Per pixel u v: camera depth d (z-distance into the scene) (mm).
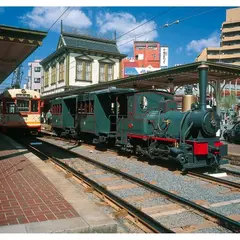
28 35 11180
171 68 16938
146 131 13336
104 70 40656
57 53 40438
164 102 13047
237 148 18047
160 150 11938
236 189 8531
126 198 7785
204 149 10719
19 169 9773
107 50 40906
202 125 10875
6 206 5875
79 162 13047
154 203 7422
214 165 11156
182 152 10734
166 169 11547
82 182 9383
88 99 18688
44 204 5996
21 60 15242
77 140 22141
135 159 13930
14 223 4957
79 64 38906
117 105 15742
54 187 7418
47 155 14523
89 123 18469
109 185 9133
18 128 22484
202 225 5941
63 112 23938
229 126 31922
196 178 10078
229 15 95438
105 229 4883
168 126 11992
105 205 7219
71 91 29453
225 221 5957
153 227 5723
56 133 26578
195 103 11461
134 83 21812
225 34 95562
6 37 10828
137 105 13969
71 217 5215
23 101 22703
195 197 7945
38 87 74688
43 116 43281
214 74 18656
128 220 6238
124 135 14898
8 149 14602
